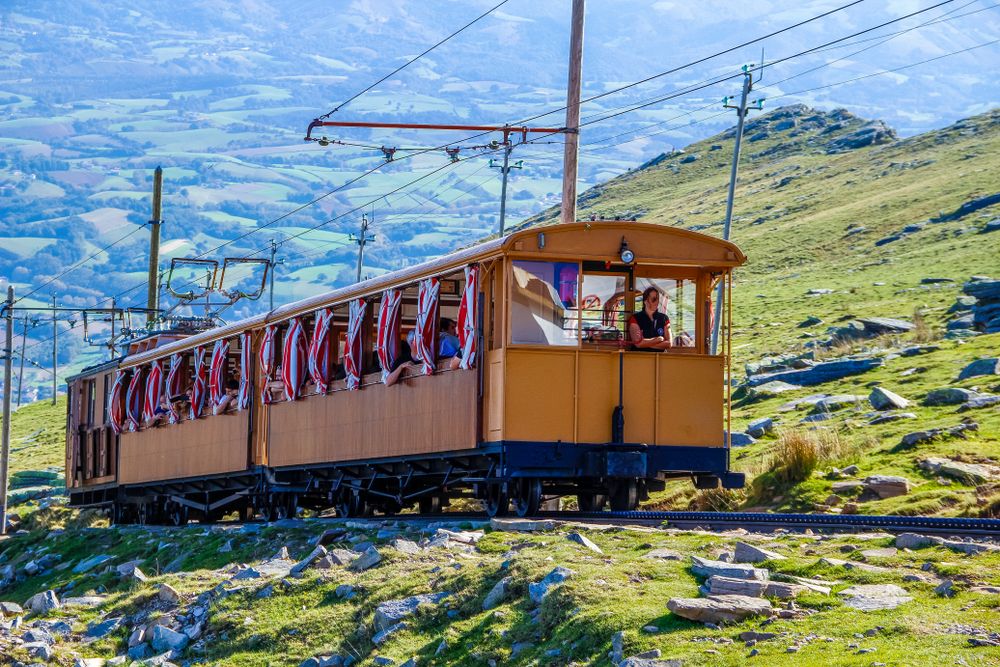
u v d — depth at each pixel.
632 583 11.90
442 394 18.67
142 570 21.08
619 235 17.72
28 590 23.88
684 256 17.92
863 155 121.75
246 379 26.02
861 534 13.06
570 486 18.95
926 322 37.91
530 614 11.99
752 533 14.06
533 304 17.45
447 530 15.95
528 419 17.22
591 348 17.70
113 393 34.31
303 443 23.58
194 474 28.80
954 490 17.95
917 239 68.31
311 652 13.43
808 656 9.26
